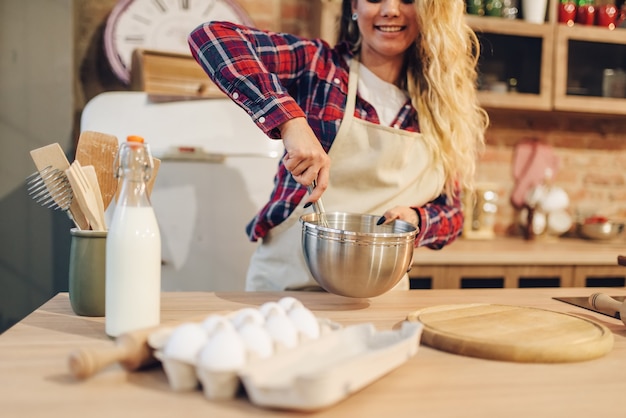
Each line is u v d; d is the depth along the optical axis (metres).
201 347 0.70
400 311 1.14
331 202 1.47
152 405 0.66
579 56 2.88
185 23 2.63
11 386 0.70
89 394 0.69
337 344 0.78
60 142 2.48
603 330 0.96
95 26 2.65
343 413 0.66
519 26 2.72
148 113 2.08
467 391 0.74
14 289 2.51
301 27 2.86
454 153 1.55
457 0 1.48
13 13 2.43
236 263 2.11
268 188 2.12
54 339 0.89
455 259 2.47
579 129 3.21
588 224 2.99
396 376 0.79
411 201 1.52
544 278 2.62
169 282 2.07
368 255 1.03
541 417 0.67
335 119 1.45
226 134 2.11
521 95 2.74
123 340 0.74
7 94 2.45
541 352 0.86
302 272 1.45
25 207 2.49
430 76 1.48
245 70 1.23
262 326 0.78
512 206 3.16
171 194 2.06
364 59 1.54
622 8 3.12
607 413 0.69
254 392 0.65
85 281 1.02
